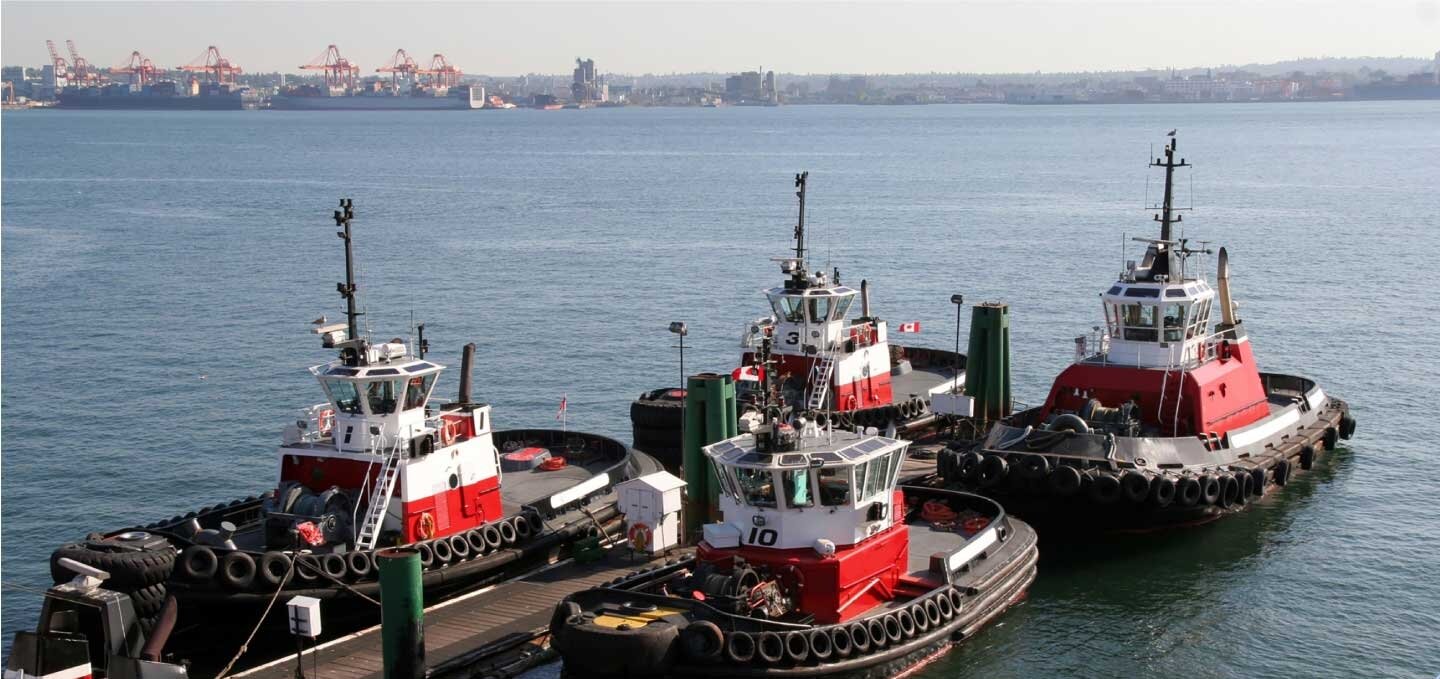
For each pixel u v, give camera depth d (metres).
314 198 175.00
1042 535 43.38
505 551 37.59
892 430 50.44
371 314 85.06
